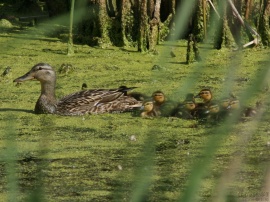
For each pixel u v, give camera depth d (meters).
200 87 16.61
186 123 14.16
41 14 23.66
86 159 12.12
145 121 14.45
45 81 15.12
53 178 11.19
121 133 13.69
